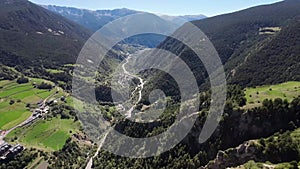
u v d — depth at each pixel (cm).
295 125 11375
